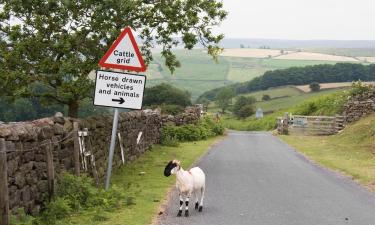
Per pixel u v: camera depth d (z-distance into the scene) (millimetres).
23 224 8477
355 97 38562
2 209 7945
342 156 23906
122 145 18359
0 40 16703
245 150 26297
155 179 15594
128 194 12156
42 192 10305
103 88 11727
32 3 16172
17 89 16297
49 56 16578
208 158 22078
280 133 40438
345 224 10102
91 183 12109
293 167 19562
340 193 13805
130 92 11719
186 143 29844
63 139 11336
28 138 9602
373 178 16328
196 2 18406
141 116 22406
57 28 16703
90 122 14258
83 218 10000
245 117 122625
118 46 11672
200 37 18859
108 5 15992
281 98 149625
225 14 18719
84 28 16719
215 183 15195
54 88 17094
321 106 46906
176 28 18297
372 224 10148
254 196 13117
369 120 35000
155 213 10680
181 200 10531
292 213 11070
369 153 24516
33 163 9875
